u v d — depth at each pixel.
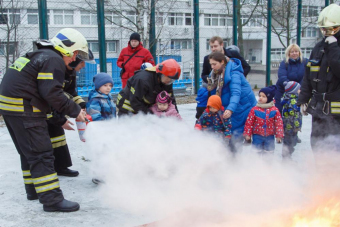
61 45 3.56
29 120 3.39
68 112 3.45
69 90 4.25
